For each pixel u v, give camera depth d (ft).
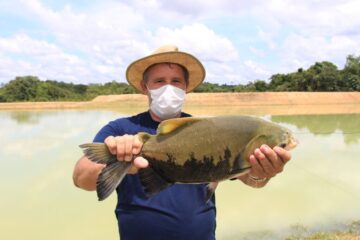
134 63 11.87
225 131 8.86
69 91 268.41
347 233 24.30
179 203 10.75
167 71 11.65
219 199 31.32
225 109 161.27
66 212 28.99
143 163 8.29
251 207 29.53
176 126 8.95
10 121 100.48
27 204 30.68
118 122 11.83
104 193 8.25
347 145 56.65
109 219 27.73
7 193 33.50
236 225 26.11
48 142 59.57
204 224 10.96
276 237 24.11
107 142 8.47
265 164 8.53
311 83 243.81
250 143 8.84
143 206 10.71
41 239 24.20
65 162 45.03
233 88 267.59
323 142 59.52
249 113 133.59
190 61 11.79
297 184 35.14
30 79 245.24
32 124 90.38
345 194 32.30
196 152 8.84
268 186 34.60
